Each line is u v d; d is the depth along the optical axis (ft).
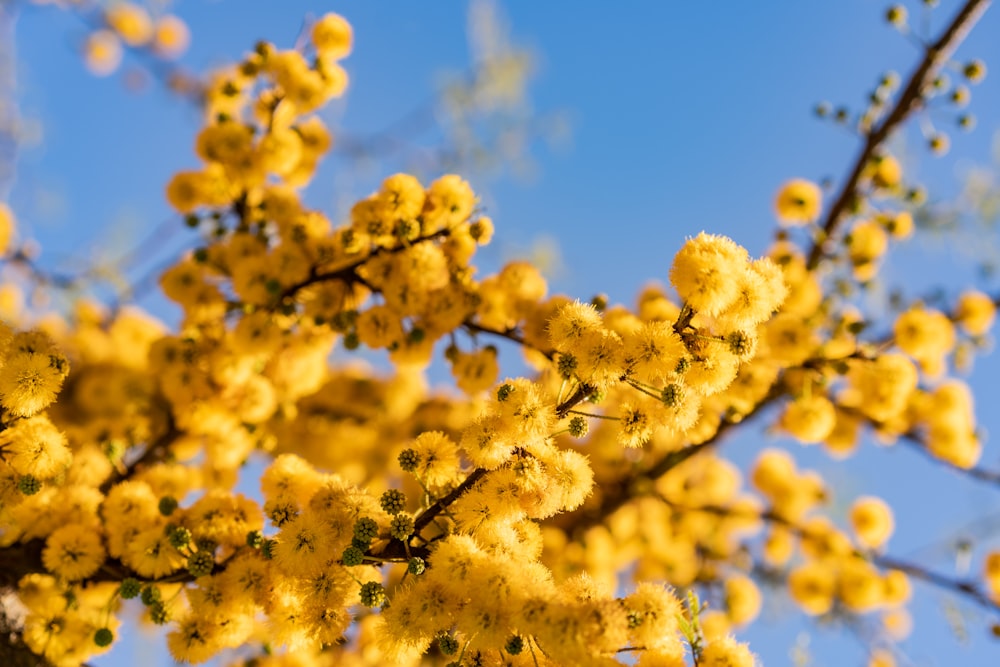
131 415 19.21
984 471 20.88
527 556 9.78
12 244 22.74
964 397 20.79
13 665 12.14
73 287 23.73
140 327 24.80
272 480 11.29
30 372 9.66
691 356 9.20
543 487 9.31
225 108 18.26
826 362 18.47
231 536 11.81
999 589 21.86
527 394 9.21
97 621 12.59
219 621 10.89
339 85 17.16
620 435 9.57
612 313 14.98
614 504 24.36
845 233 20.85
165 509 12.56
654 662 8.82
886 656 24.12
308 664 13.73
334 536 9.89
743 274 9.25
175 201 17.06
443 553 9.04
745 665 9.00
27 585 13.42
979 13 18.28
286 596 10.52
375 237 14.94
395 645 9.38
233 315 17.19
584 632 8.16
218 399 16.88
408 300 15.15
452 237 14.99
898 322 18.69
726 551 26.99
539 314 15.33
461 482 10.18
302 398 25.05
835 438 20.89
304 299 16.35
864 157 20.15
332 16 17.10
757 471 26.27
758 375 16.99
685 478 26.58
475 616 8.66
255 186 17.17
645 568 26.58
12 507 10.61
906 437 21.12
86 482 14.12
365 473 25.72
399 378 26.11
